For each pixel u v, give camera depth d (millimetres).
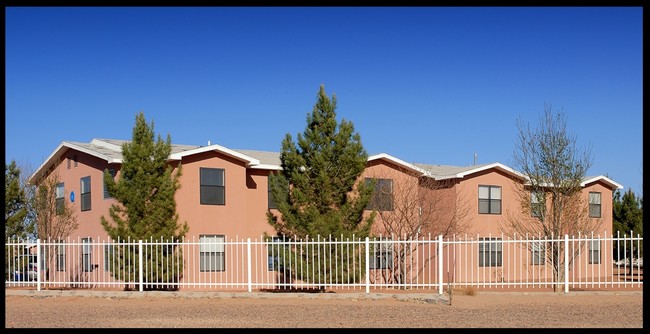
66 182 27703
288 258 20906
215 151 25375
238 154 25609
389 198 27016
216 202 25297
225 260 24031
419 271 27953
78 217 26656
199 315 14961
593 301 17141
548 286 24719
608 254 32406
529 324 13508
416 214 27547
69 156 27578
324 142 21375
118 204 22797
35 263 25406
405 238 26734
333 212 21047
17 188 28453
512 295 18203
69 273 24609
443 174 30016
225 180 25547
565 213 23875
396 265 26609
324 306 16438
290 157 21406
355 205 21422
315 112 21578
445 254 28547
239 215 25734
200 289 24141
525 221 27156
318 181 21062
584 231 24125
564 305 16469
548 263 25297
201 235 24766
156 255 19484
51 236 25766
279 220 26328
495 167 30547
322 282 20469
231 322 13891
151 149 21234
